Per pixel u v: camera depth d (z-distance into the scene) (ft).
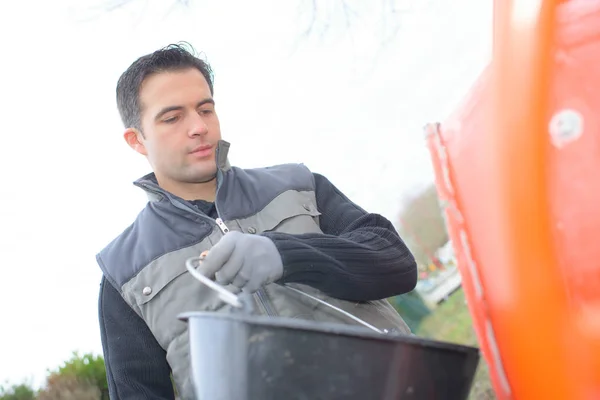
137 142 6.90
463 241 3.96
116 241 6.65
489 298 3.80
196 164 6.37
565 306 3.38
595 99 3.34
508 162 3.57
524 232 3.50
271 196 6.61
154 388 6.37
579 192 3.37
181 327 6.09
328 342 3.70
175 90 6.32
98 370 17.74
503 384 3.81
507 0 3.60
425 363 3.90
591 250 3.34
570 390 3.36
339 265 5.35
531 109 3.46
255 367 3.73
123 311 6.48
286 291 5.86
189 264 4.55
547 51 3.43
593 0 3.35
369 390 3.73
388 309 6.30
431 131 4.20
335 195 6.97
